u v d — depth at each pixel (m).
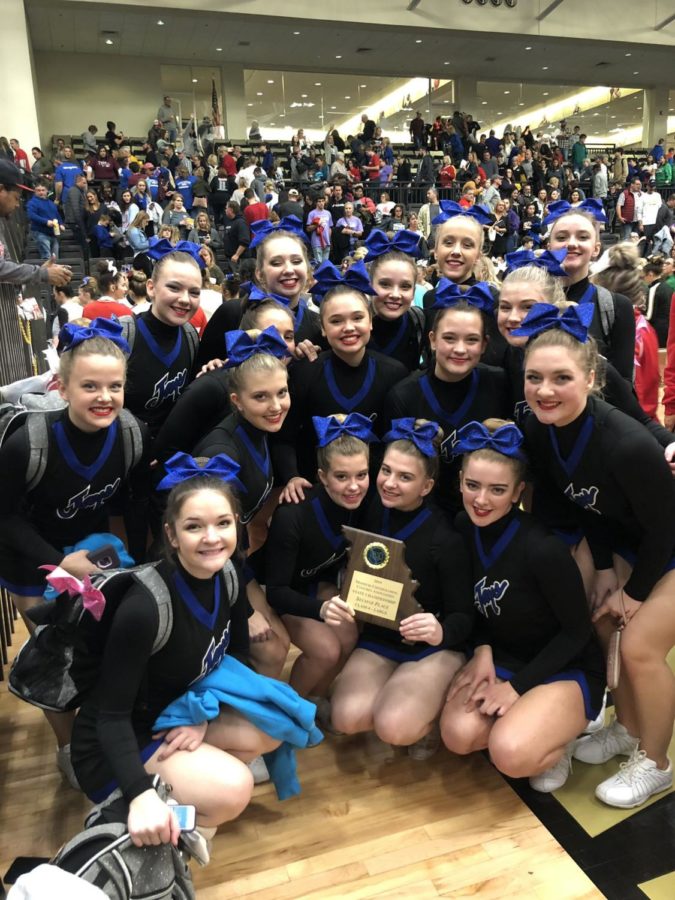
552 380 1.96
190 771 1.92
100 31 15.57
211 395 2.56
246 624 2.18
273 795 2.32
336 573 2.68
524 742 2.11
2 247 3.33
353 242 11.49
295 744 2.08
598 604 2.34
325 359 2.70
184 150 14.93
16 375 3.46
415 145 17.75
